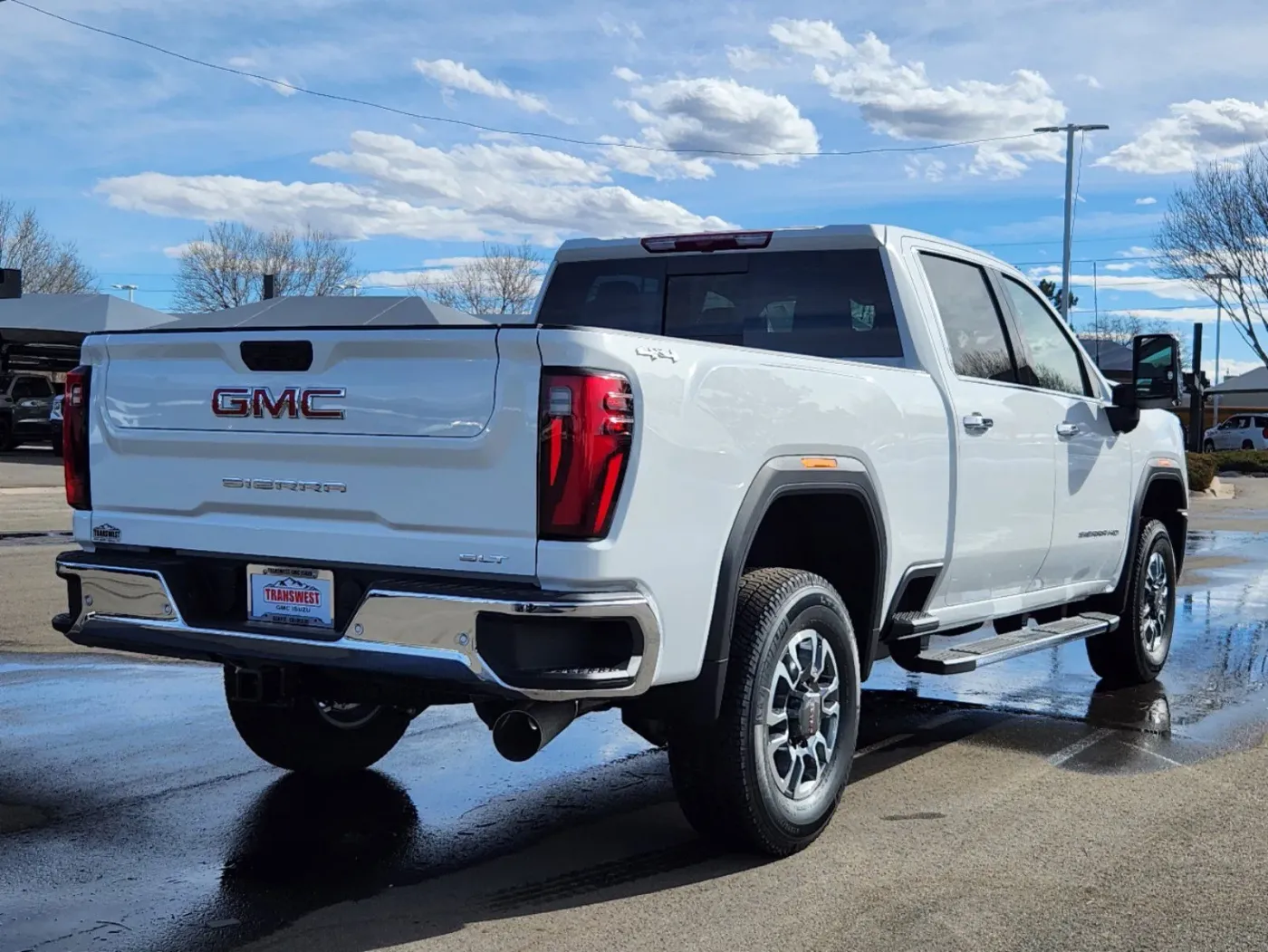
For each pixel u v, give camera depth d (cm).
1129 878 414
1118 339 6175
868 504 463
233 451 405
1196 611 1025
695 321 585
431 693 401
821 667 440
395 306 2008
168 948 354
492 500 360
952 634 628
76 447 443
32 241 6191
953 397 529
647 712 398
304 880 408
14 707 640
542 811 483
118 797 494
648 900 391
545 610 346
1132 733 615
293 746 506
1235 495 2888
